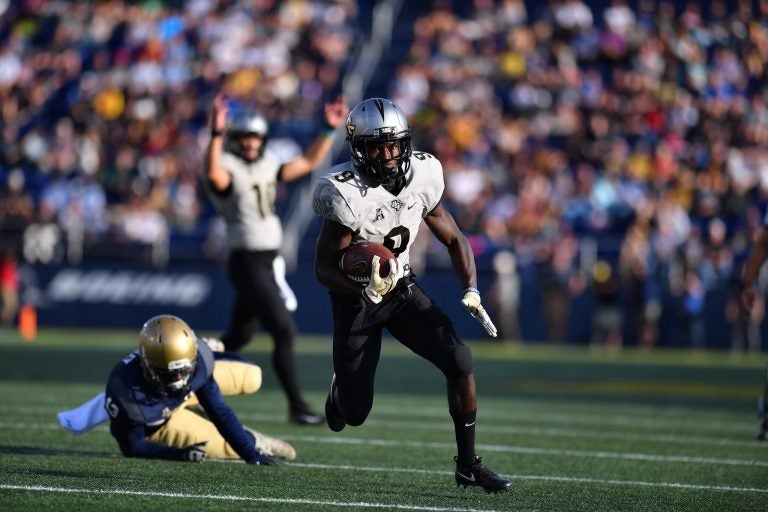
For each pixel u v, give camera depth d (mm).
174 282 66812
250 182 25438
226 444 19828
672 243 64875
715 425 28594
